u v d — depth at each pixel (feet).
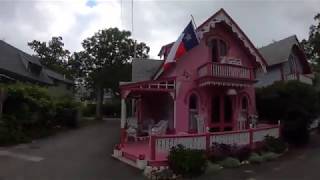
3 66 114.01
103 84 168.14
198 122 71.36
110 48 167.22
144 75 94.02
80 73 172.86
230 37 77.97
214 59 76.43
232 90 72.28
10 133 70.69
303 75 105.40
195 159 47.01
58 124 103.14
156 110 82.23
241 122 77.05
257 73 88.79
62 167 49.60
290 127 72.69
